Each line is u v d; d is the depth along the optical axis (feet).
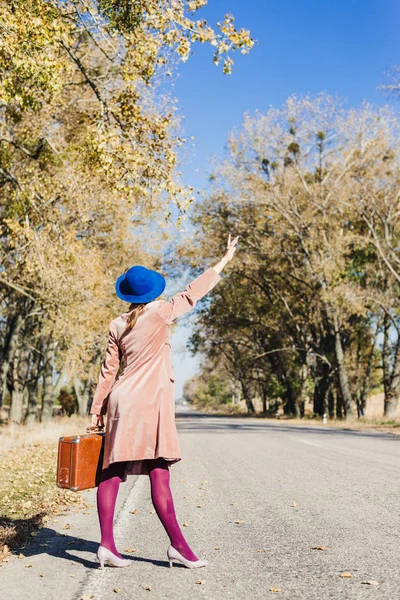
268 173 121.08
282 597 11.25
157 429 12.85
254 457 38.06
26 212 54.13
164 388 13.10
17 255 55.77
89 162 34.88
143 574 12.96
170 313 13.38
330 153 119.44
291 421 129.49
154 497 13.33
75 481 12.71
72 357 67.97
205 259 131.64
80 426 90.74
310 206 120.06
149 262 103.24
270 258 129.90
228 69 29.45
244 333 163.22
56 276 55.11
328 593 11.39
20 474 30.91
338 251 114.42
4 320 106.32
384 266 122.31
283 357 158.30
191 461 36.94
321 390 144.87
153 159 32.68
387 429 81.51
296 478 27.45
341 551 14.46
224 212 128.26
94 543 16.15
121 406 12.78
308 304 132.87
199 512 20.11
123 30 32.17
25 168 53.98
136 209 57.00
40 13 28.35
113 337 13.50
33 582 12.60
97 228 76.84
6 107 49.88
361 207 114.73
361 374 139.85
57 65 28.73
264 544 15.42
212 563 13.74
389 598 10.92
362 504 20.51
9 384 115.96
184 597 11.37
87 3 32.32
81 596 11.62
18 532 16.48
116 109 34.47
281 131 117.91
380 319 128.57
